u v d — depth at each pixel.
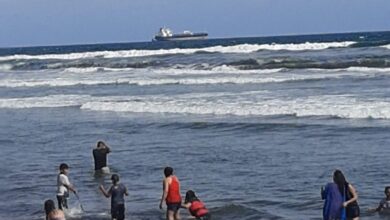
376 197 25.08
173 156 35.38
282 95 56.25
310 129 40.56
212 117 48.00
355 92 55.16
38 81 88.12
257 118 46.06
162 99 59.12
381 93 53.09
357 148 34.12
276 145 36.56
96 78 88.31
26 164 35.72
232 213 24.25
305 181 28.20
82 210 25.95
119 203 23.33
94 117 52.53
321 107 46.84
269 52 120.94
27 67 123.00
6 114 58.19
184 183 29.28
